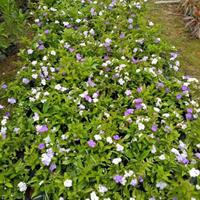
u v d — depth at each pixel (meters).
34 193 0.87
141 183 0.89
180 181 0.86
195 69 1.45
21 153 0.99
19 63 1.30
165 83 1.19
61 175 0.91
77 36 1.39
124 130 1.00
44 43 1.39
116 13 1.56
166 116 1.06
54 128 1.02
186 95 1.16
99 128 1.00
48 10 1.53
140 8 1.61
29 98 1.13
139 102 1.07
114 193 0.86
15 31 1.41
